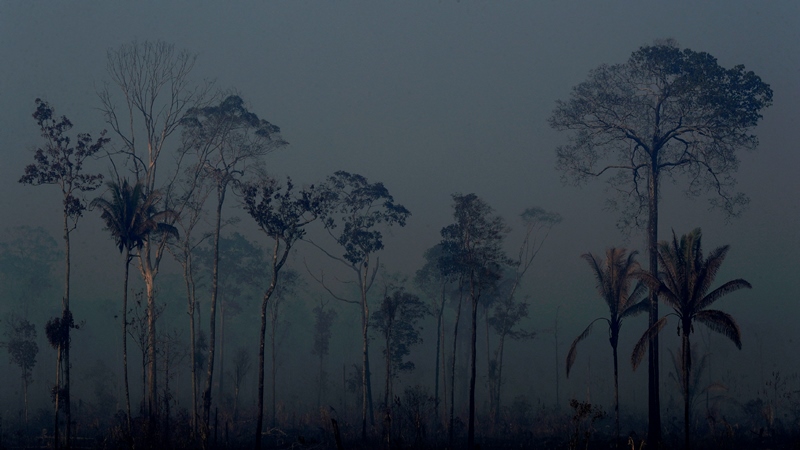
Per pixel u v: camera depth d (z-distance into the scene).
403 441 32.59
